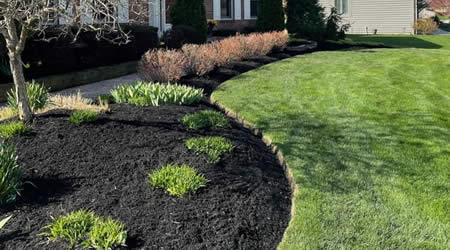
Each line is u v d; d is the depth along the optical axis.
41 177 3.72
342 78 8.70
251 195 3.78
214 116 5.29
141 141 4.42
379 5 25.94
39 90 5.43
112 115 5.00
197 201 3.54
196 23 13.34
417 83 8.12
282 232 3.35
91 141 4.30
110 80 9.85
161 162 4.09
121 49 10.62
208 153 4.27
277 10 15.87
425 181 4.21
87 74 9.45
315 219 3.51
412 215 3.61
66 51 9.05
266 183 4.09
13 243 2.94
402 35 23.58
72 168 3.88
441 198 3.88
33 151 4.05
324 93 7.53
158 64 7.75
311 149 4.98
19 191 3.48
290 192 4.07
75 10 4.42
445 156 4.77
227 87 7.98
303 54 12.94
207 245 3.05
